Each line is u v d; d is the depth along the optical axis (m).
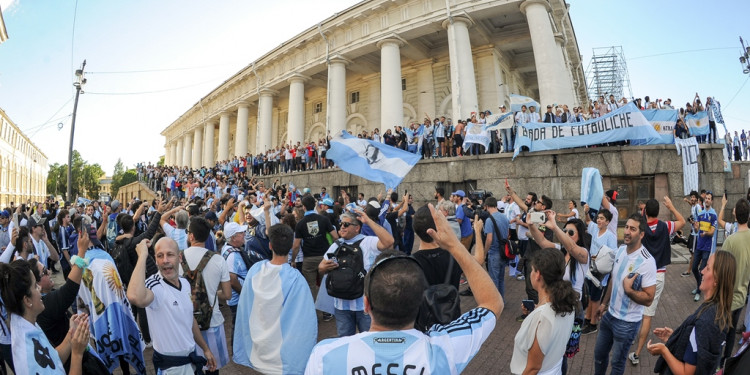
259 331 3.24
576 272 4.63
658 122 13.82
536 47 19.72
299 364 3.16
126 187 48.38
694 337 2.67
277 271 3.35
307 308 3.32
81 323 2.66
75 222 5.66
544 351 2.72
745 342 2.55
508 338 6.04
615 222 5.98
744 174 15.94
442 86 28.14
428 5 22.77
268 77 33.09
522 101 15.53
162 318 3.24
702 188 13.31
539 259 2.90
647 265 3.89
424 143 18.33
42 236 7.60
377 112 31.39
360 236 4.41
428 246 3.43
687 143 13.26
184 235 6.16
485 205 7.58
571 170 14.26
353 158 5.89
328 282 4.26
